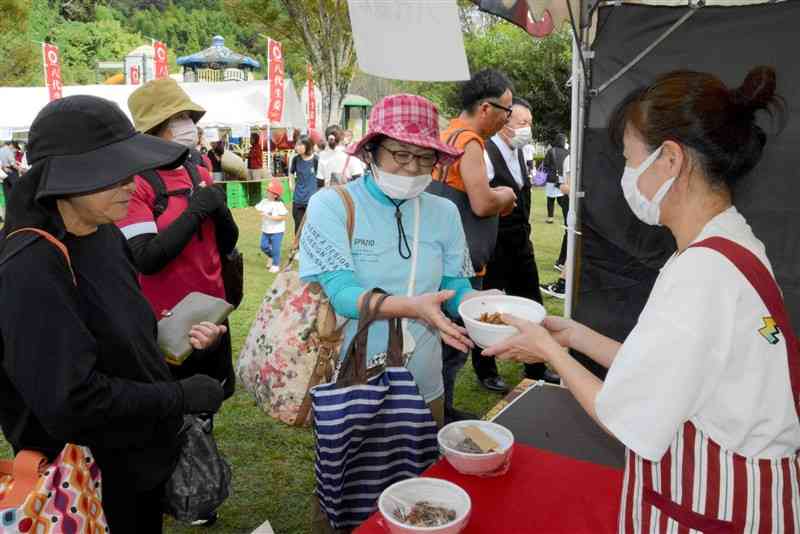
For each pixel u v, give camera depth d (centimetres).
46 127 128
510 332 140
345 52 2000
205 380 158
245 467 321
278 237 756
